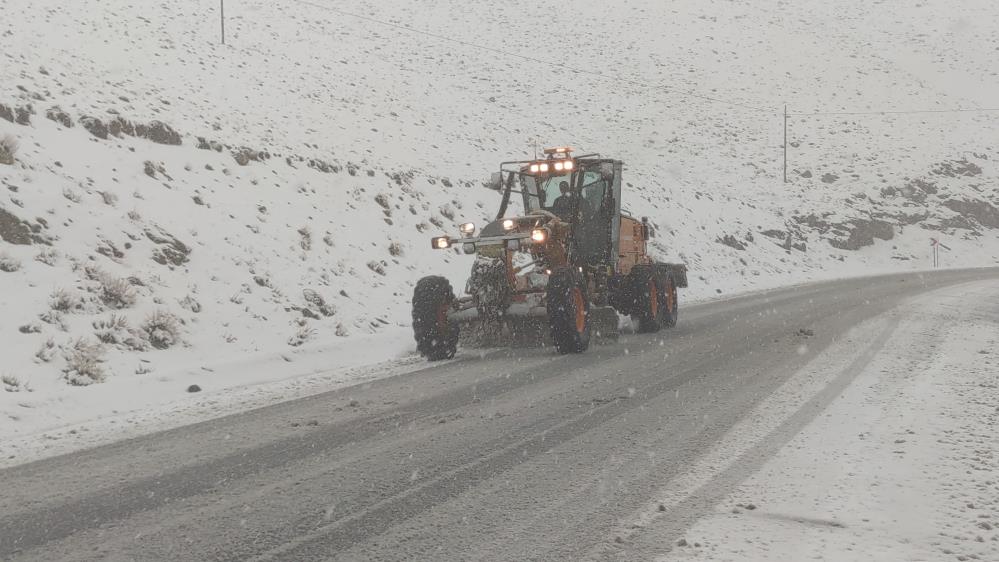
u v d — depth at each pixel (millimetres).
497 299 10195
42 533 4160
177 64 27703
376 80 40281
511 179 12070
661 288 13164
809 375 8430
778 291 23000
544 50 62750
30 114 15250
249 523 4219
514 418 6664
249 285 12852
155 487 4977
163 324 10547
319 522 4207
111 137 16141
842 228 40719
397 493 4688
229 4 47188
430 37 59094
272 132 22500
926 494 4473
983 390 7410
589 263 12016
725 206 37406
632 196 31781
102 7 33031
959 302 17578
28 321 9523
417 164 25172
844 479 4770
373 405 7430
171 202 14461
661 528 4008
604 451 5547
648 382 8234
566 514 4258
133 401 8227
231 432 6539
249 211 15680
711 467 5102
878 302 17781
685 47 67875
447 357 10484
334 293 13922
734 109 56344
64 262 11062
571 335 10055
